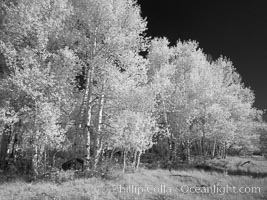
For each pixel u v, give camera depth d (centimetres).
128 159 2016
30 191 980
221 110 2558
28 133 1197
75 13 1466
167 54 2441
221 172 1872
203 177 1542
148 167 1977
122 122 1439
